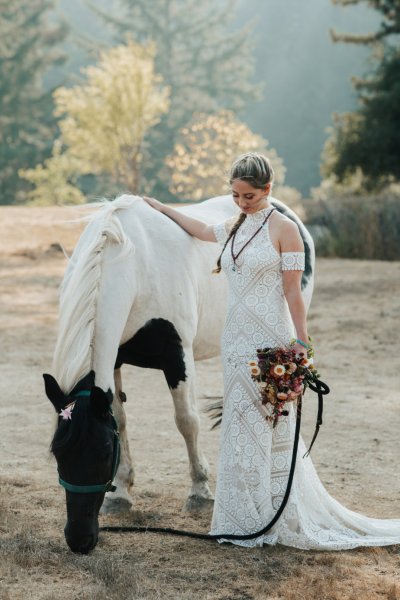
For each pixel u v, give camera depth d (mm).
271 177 3914
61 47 83938
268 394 3861
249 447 3953
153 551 3928
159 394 7496
